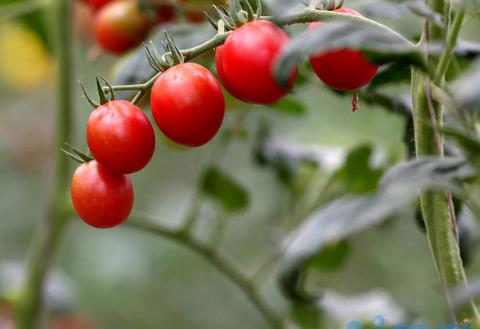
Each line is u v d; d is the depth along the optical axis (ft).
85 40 4.21
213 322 6.10
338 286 5.20
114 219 2.69
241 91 2.55
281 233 3.69
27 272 3.62
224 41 2.59
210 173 3.52
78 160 2.71
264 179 5.63
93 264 6.25
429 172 2.51
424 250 5.21
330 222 2.71
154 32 3.41
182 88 2.58
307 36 2.44
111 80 3.27
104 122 2.62
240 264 5.70
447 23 2.61
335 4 2.62
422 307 4.94
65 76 3.59
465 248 2.99
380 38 2.45
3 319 4.13
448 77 2.91
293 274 3.24
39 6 3.62
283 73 2.44
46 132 6.84
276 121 4.68
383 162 3.48
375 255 5.23
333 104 4.76
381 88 3.25
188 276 6.24
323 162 3.61
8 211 6.56
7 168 6.75
